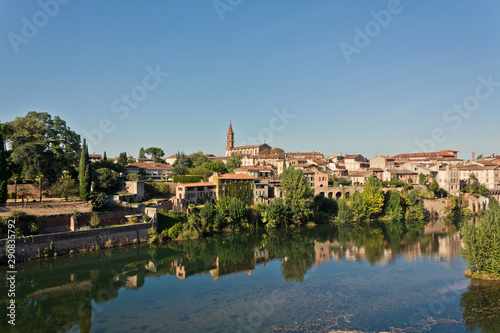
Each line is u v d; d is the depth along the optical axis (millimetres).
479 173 171750
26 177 85562
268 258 73750
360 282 56406
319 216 122438
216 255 76562
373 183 131625
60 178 93438
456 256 72625
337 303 47688
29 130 93250
